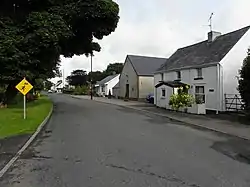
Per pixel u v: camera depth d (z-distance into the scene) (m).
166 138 12.01
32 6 23.61
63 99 50.34
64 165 7.48
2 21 22.28
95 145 10.21
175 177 6.48
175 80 31.78
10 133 12.35
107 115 22.20
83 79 103.44
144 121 18.47
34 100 37.84
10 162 7.73
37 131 13.15
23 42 21.22
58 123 16.81
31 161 7.89
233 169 7.22
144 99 47.31
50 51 22.83
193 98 24.00
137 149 9.56
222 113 24.03
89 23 25.14
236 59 25.33
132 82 50.16
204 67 26.72
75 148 9.66
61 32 21.56
